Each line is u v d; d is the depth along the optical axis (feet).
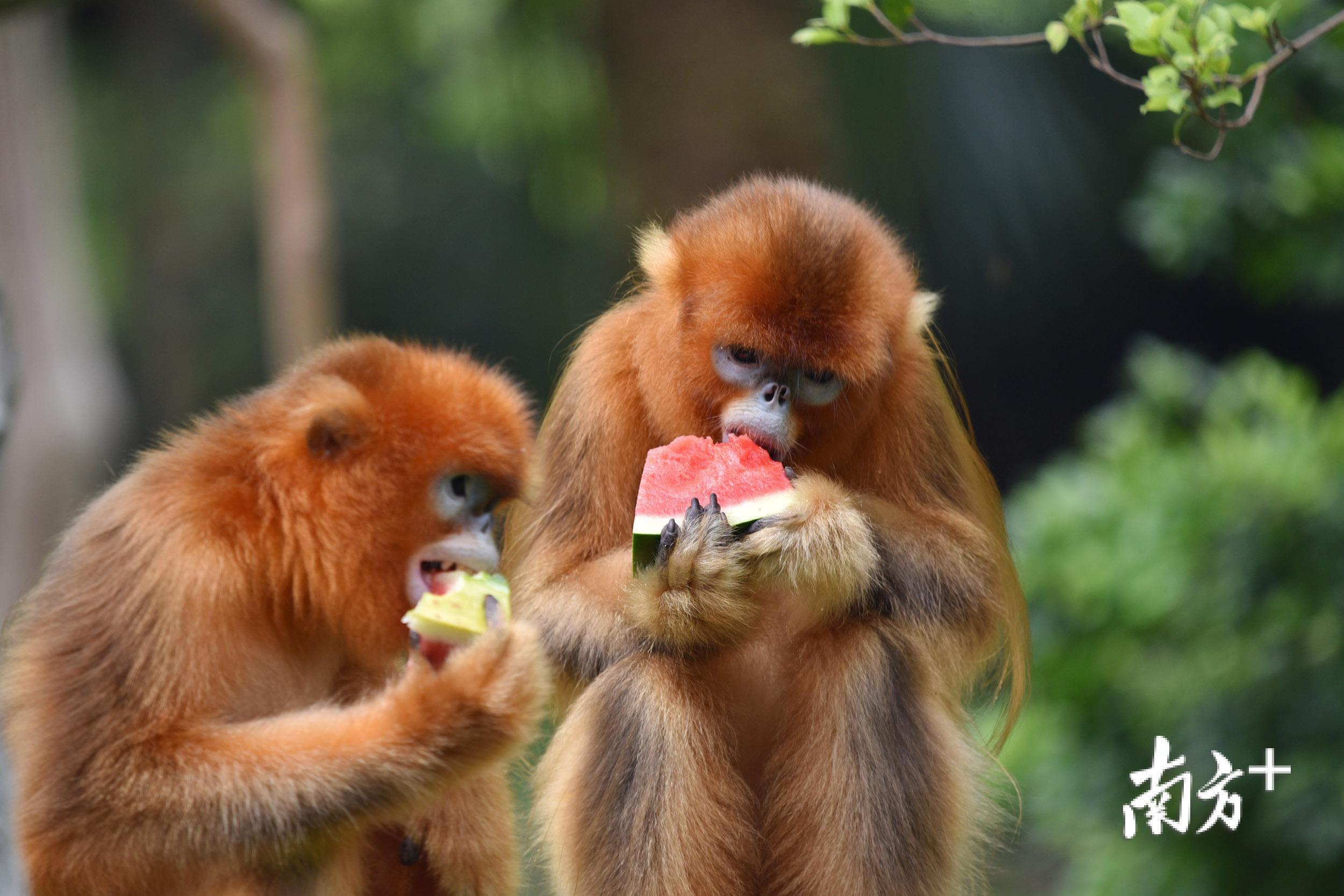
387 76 101.24
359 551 23.72
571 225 96.89
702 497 26.84
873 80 57.21
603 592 28.48
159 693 22.33
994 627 29.89
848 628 27.76
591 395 29.96
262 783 22.06
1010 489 88.07
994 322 82.94
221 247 116.67
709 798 26.86
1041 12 55.16
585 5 79.30
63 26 80.23
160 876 23.06
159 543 22.67
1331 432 47.50
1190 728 45.68
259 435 23.80
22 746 22.75
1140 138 59.36
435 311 101.55
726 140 55.21
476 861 26.22
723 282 27.40
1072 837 48.44
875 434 29.50
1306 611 45.19
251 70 75.97
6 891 18.22
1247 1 41.42
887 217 58.85
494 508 24.70
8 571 69.77
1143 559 47.14
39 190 72.18
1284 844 43.88
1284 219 51.06
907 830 27.22
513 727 22.36
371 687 25.23
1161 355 54.03
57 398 72.08
